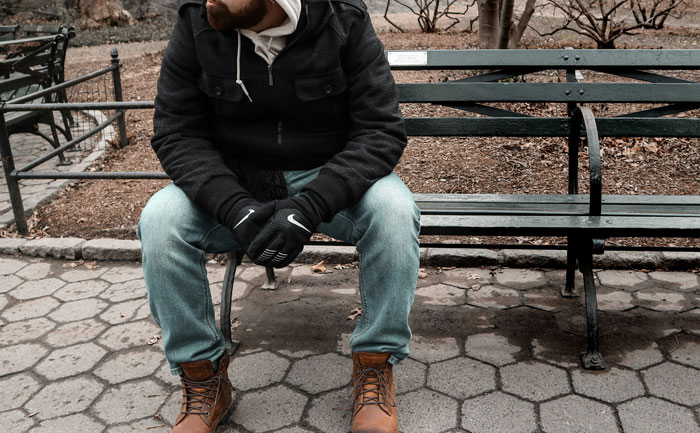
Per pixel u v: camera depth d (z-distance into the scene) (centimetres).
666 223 225
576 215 243
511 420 211
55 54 559
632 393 222
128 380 243
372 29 205
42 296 315
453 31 1065
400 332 195
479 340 259
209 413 200
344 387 233
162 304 189
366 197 193
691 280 302
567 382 229
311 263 336
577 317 273
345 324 277
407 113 550
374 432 190
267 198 220
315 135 209
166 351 196
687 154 438
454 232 227
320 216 185
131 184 462
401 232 187
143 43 1242
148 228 188
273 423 214
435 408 218
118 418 221
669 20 1092
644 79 274
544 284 304
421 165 445
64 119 564
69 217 409
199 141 204
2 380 246
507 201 263
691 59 267
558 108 546
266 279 321
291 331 273
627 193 383
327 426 211
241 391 232
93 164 516
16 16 1625
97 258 354
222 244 207
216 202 189
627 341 254
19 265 351
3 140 375
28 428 218
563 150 453
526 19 685
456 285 307
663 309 277
